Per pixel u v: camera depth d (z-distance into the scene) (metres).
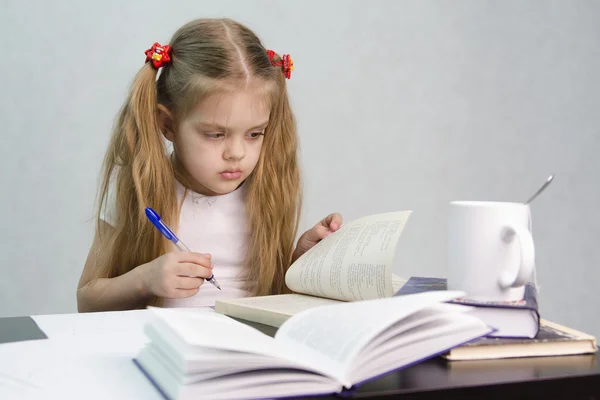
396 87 2.26
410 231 2.31
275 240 1.37
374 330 0.61
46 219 1.92
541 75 2.43
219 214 1.36
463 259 0.76
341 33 2.18
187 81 1.18
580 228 2.50
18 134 1.88
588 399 0.64
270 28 2.09
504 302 0.73
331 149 2.19
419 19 2.27
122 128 1.32
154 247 1.30
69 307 1.95
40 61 1.89
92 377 0.65
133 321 0.89
